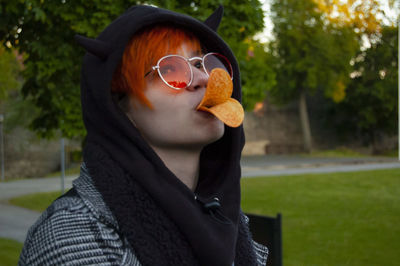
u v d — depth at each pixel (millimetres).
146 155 778
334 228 7594
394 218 8461
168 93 799
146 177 747
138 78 798
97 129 818
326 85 27875
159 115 805
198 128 805
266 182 15148
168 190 754
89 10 4363
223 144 994
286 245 6402
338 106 31312
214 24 1018
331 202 10594
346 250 6113
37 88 4953
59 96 4719
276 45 28656
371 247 6289
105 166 761
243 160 27375
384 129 30312
